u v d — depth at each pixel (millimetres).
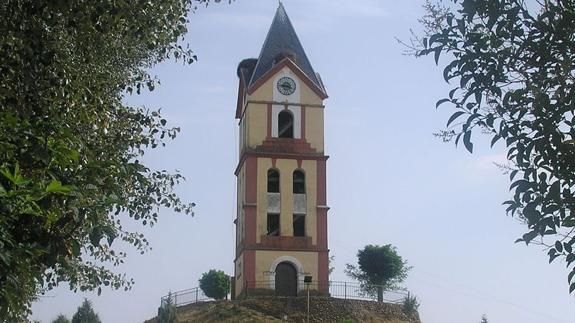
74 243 9133
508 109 8812
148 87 16250
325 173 60969
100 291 15922
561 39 8703
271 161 60469
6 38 12273
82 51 13898
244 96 63719
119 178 12180
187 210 17250
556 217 8648
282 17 65812
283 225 59406
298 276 58406
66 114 13352
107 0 12695
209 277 70000
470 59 8984
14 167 8531
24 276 8773
